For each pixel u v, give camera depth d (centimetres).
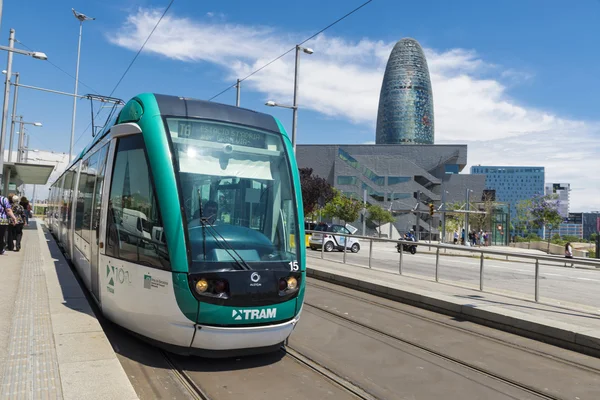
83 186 979
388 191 7894
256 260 564
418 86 16962
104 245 659
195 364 564
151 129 594
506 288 1177
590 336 694
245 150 627
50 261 1232
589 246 6400
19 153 4244
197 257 537
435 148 8269
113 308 621
